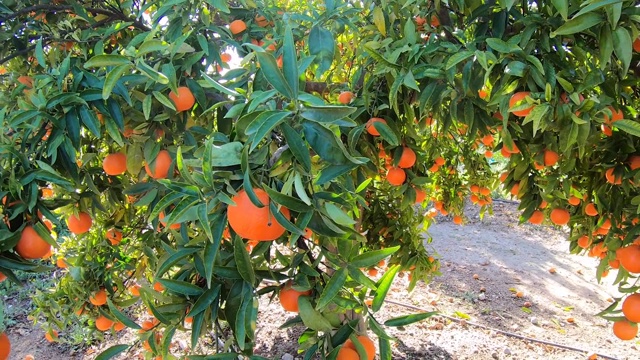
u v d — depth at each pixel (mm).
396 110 2037
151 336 1552
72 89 1710
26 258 1459
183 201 1148
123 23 2182
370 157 2484
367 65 2422
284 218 1164
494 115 2416
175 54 1913
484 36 1990
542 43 1841
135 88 1890
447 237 9211
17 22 2285
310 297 1418
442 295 6582
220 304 1462
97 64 1569
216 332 1444
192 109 2201
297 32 2508
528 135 2402
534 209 2965
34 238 1446
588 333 5625
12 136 1621
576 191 2814
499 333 5492
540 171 3014
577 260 8172
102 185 2543
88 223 2398
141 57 1622
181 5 2082
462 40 2080
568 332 5637
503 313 6090
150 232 2740
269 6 2709
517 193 3035
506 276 7352
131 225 3043
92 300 2867
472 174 4602
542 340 5355
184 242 1669
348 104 2398
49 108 1600
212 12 2400
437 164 3910
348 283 1420
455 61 1811
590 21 1550
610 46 1593
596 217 2844
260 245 1422
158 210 1187
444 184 4773
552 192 2818
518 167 2770
